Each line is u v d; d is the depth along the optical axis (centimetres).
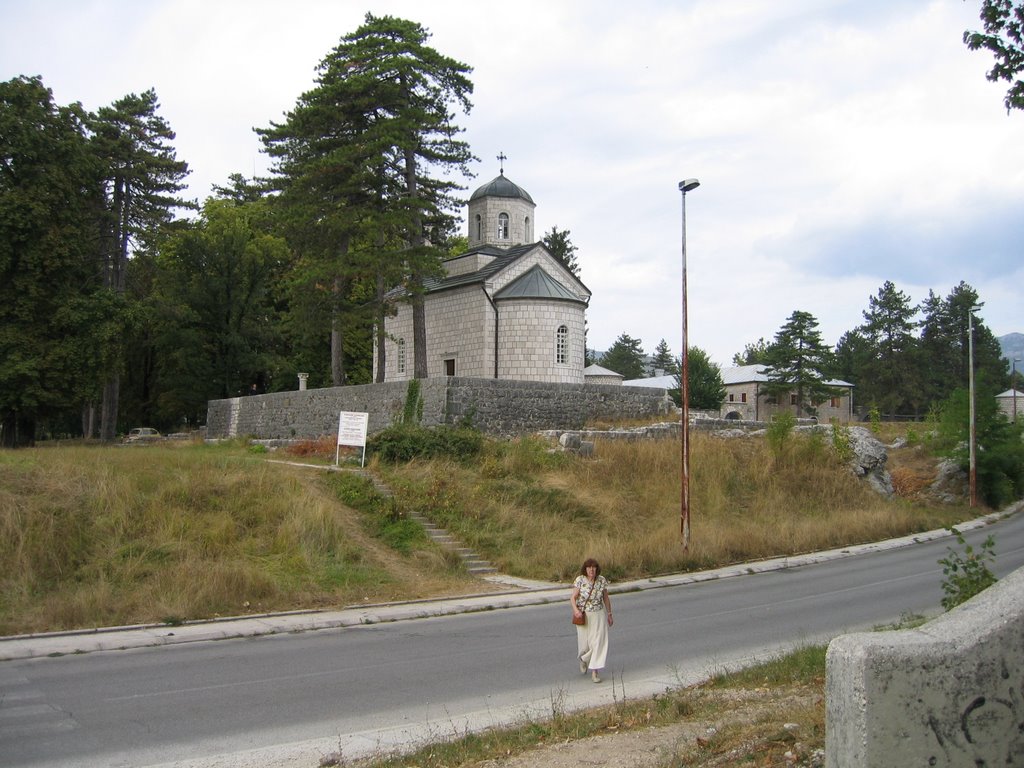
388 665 1330
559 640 1541
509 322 4353
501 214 5262
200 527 2167
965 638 464
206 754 884
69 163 4062
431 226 4309
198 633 1619
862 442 4288
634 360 13575
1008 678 470
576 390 3838
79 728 982
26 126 3900
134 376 6581
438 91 4112
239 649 1485
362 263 3869
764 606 1888
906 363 9119
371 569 2197
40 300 3947
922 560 2725
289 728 979
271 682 1216
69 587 1830
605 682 1197
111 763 856
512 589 2156
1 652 1442
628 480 3325
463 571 2309
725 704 975
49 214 3919
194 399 5762
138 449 3219
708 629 1614
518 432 3619
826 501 3709
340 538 2312
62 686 1197
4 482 2095
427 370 4575
